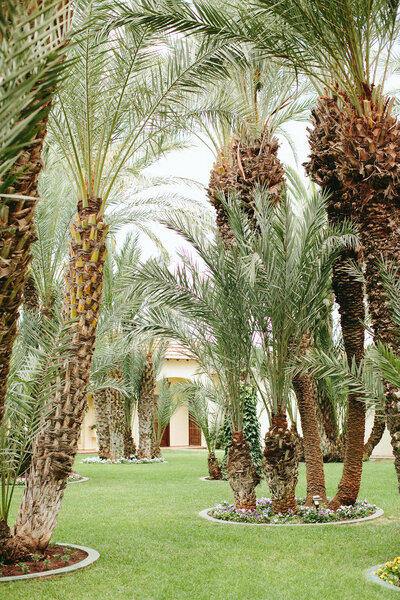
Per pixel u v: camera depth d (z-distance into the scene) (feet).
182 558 22.36
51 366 19.80
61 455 21.49
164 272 30.25
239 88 33.76
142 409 73.72
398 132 21.91
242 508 32.37
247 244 29.71
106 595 17.52
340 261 32.09
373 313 22.21
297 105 37.37
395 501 37.06
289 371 30.01
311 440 33.55
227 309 30.55
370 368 26.53
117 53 23.13
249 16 22.08
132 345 43.16
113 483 48.52
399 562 19.92
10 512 33.86
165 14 22.07
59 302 42.63
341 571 20.25
